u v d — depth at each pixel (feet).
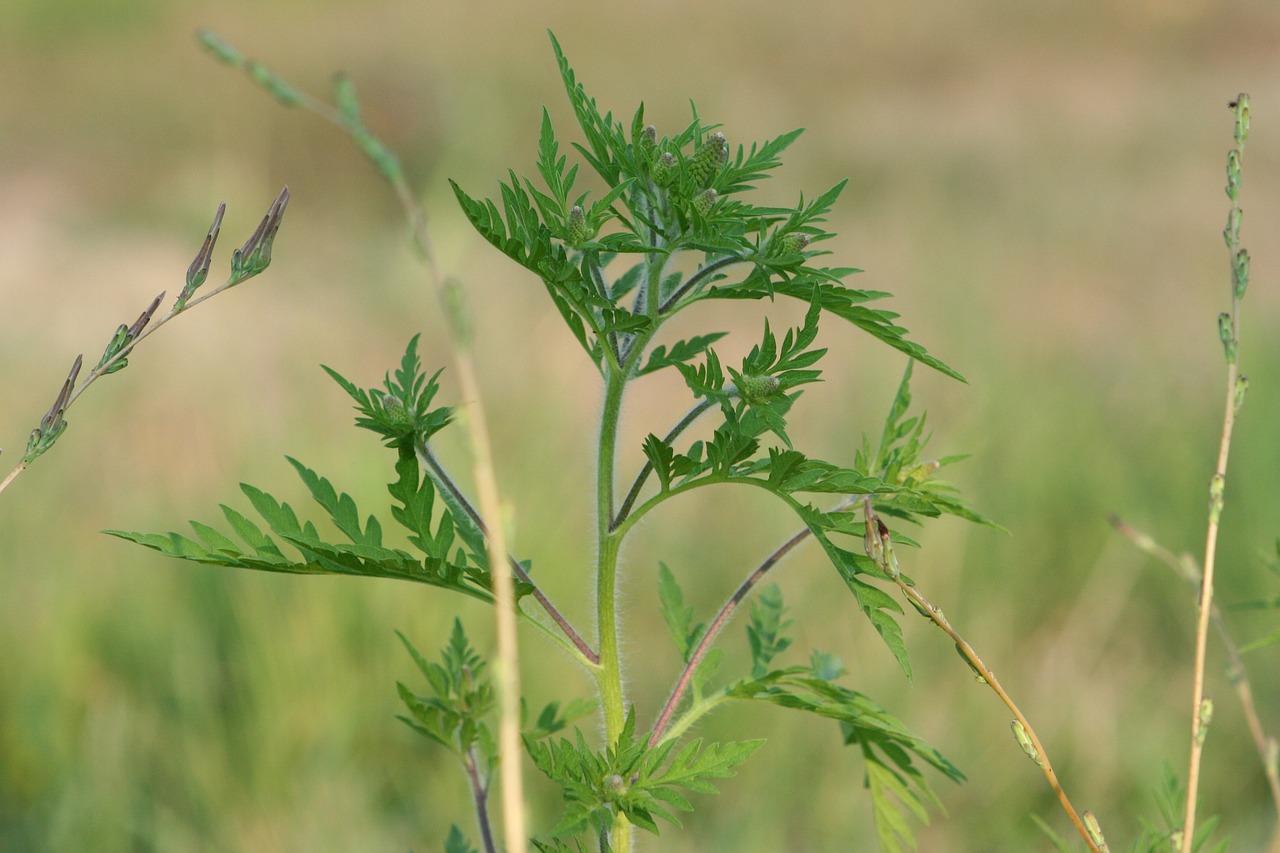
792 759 15.46
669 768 5.63
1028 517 20.54
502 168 45.75
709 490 22.29
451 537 5.79
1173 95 67.36
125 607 17.37
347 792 14.76
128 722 15.72
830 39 75.31
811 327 5.55
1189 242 43.98
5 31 70.03
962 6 81.71
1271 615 17.63
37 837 14.30
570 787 5.59
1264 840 14.49
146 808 14.66
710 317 36.04
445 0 78.38
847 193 52.16
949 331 31.12
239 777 14.93
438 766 15.53
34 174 53.52
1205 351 30.96
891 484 6.13
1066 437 23.34
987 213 48.42
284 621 16.06
